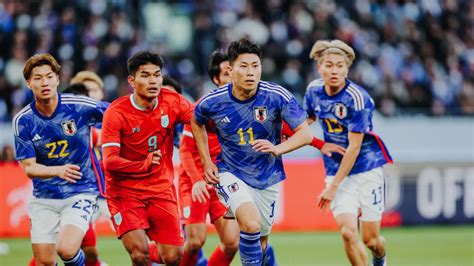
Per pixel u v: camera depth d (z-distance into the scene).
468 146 59.00
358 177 27.55
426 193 50.09
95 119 25.33
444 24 71.00
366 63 63.53
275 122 24.42
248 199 24.08
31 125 24.52
